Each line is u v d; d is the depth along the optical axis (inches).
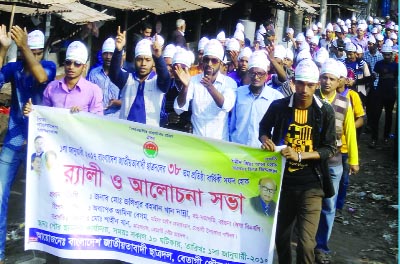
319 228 227.8
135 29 548.7
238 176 182.9
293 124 185.0
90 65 496.7
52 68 217.8
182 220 188.7
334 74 222.5
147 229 191.6
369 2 1375.5
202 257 187.5
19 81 210.2
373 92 451.8
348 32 847.1
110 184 193.5
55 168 195.9
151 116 225.5
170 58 270.4
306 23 1042.7
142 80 226.7
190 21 660.1
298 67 182.1
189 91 225.0
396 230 279.1
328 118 183.3
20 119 209.3
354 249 251.9
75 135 194.4
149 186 190.9
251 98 225.8
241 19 735.7
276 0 765.3
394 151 418.6
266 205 181.5
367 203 321.1
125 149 191.8
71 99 207.9
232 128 230.5
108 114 265.1
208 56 224.5
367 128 510.0
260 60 222.4
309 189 184.5
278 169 179.9
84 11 421.7
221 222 185.5
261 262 182.4
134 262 193.5
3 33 206.4
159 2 544.4
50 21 432.1
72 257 194.4
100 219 194.9
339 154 226.1
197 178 186.4
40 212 196.7
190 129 234.1
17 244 224.2
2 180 205.9
